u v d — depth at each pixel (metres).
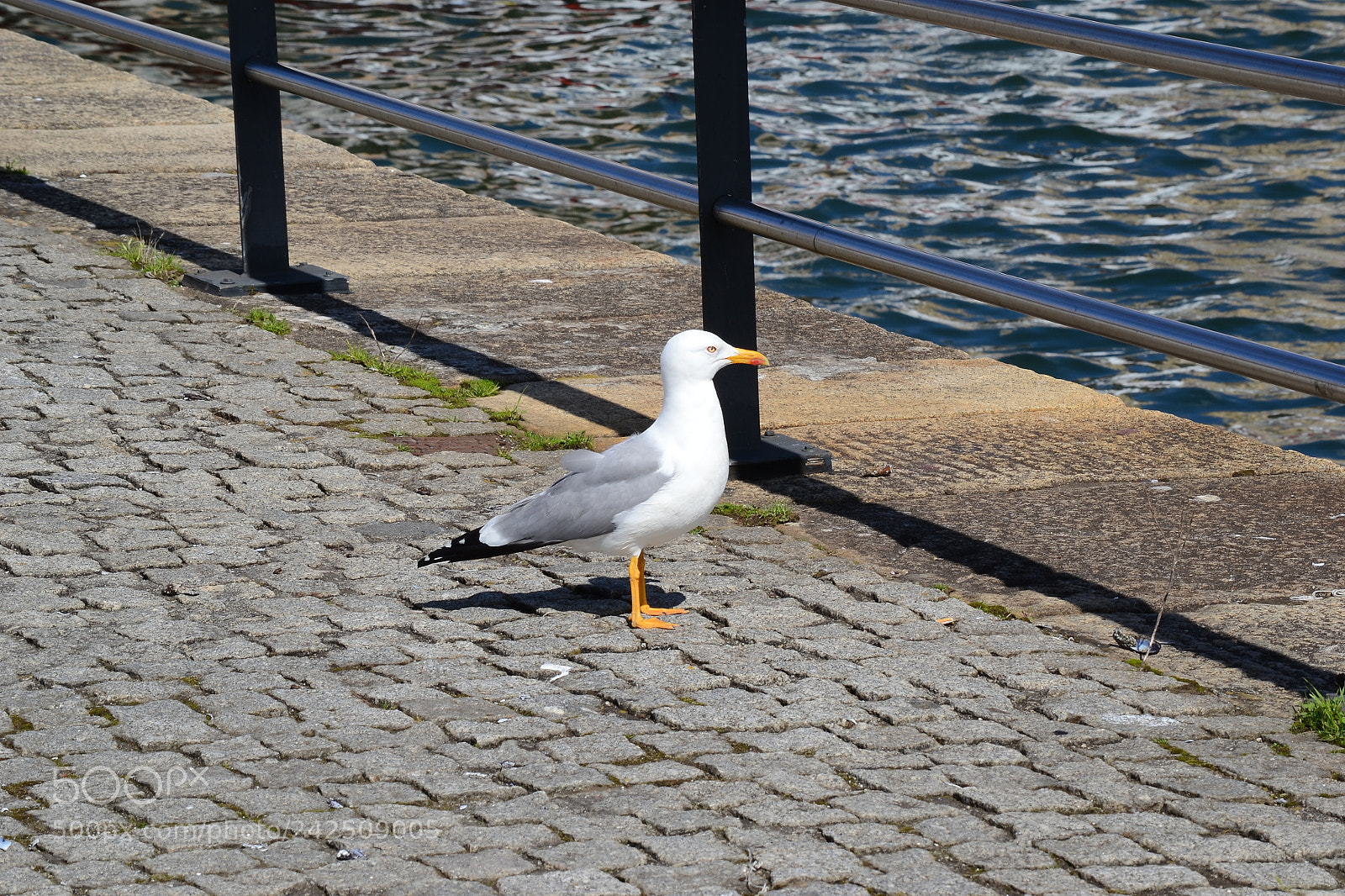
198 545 7.62
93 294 11.19
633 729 6.11
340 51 25.95
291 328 10.83
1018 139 22.05
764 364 6.84
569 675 6.54
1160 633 7.02
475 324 11.11
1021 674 6.61
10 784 5.60
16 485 8.17
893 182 20.34
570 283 12.15
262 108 11.39
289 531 7.82
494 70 25.17
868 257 7.93
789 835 5.40
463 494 8.32
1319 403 14.59
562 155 9.31
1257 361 6.43
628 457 6.86
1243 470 8.95
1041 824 5.49
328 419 9.27
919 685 6.51
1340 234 18.36
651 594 7.37
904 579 7.55
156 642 6.67
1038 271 17.36
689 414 6.86
